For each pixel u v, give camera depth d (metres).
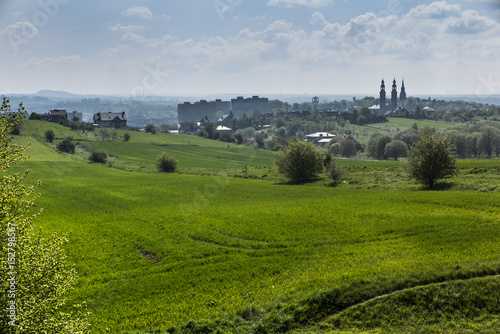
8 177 17.48
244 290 26.23
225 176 97.00
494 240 31.61
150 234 42.38
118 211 56.09
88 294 26.83
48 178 89.12
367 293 23.09
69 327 16.91
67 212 55.44
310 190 70.50
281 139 185.38
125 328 21.84
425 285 23.22
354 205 52.66
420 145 64.88
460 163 85.69
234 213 51.84
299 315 21.91
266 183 83.69
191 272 30.52
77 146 138.62
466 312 21.06
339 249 33.97
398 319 21.03
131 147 152.38
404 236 36.66
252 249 36.53
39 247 17.17
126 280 29.56
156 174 100.50
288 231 41.31
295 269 29.67
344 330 20.66
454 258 27.45
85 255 35.53
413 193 58.22
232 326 21.27
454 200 49.66
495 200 47.81
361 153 189.50
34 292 16.25
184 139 189.62
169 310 23.86
